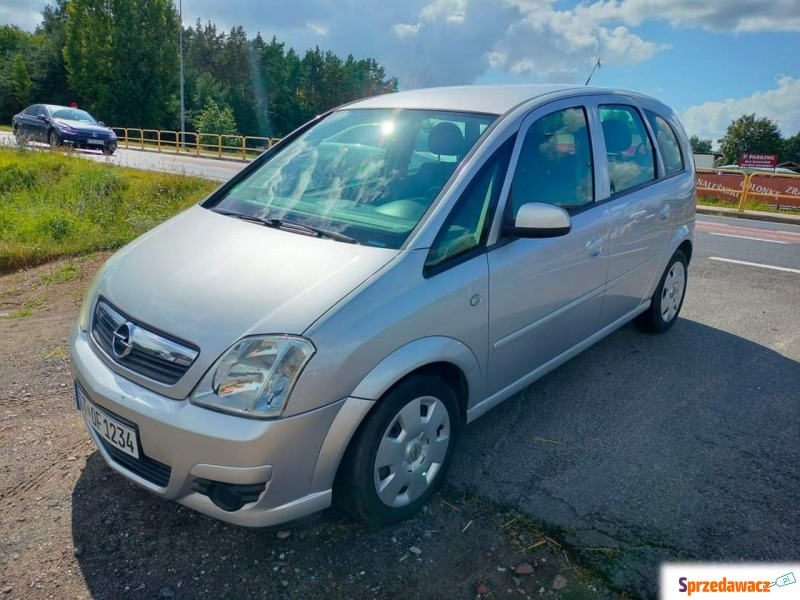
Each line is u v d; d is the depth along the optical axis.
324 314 2.40
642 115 4.52
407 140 3.43
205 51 84.38
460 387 3.06
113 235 8.45
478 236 2.98
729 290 6.67
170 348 2.45
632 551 2.67
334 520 2.83
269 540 2.69
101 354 2.69
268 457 2.30
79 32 57.81
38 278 6.82
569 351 3.84
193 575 2.50
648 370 4.48
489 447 3.45
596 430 3.65
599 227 3.75
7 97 66.62
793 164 58.81
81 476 3.10
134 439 2.45
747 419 3.82
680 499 3.03
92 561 2.56
